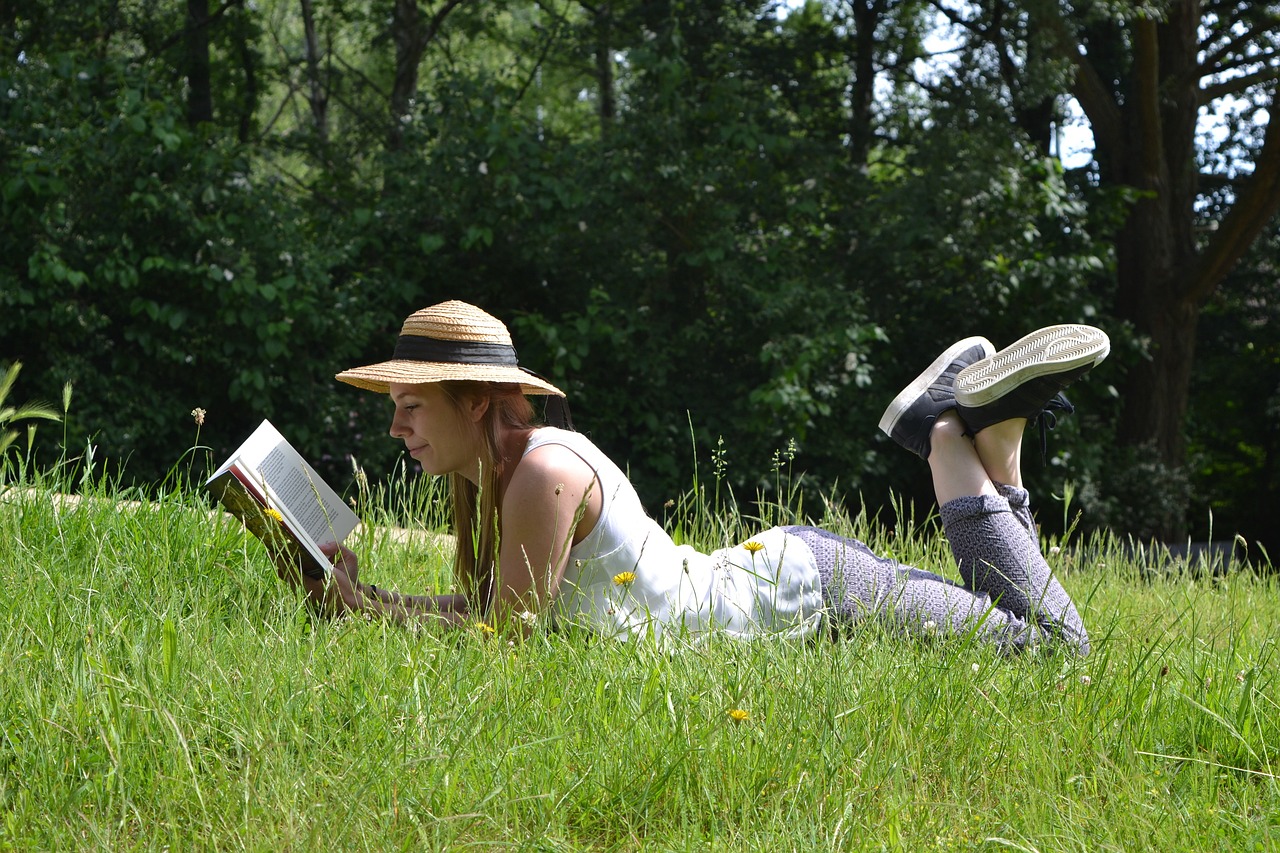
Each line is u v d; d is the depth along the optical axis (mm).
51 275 10281
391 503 4727
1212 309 21359
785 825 2141
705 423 12883
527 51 18594
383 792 2139
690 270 13266
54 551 3533
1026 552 3350
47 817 2039
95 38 15367
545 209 12164
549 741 2346
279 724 2312
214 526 3746
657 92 12953
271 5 22328
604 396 12633
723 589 3172
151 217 10812
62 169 10664
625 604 3061
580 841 2178
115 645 2635
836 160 13773
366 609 3021
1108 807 2287
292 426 11461
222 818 2070
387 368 3076
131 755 2205
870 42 16875
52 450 10492
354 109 18688
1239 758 2602
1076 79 16297
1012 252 13609
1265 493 22344
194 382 11555
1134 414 16562
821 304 12500
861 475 13641
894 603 3080
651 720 2449
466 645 2775
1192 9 16375
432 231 12695
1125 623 3852
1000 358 3432
